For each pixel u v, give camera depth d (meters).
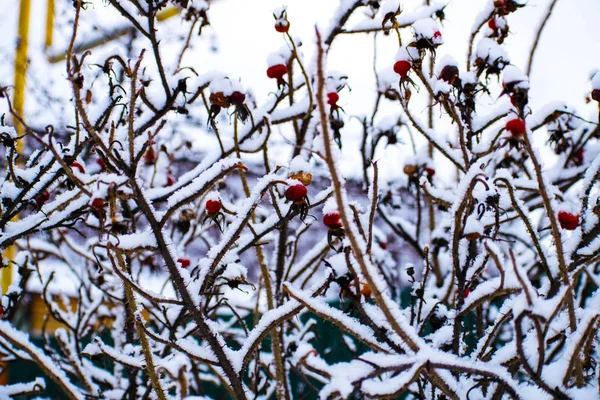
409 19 1.15
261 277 1.19
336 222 0.82
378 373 0.71
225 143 1.09
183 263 1.12
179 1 1.00
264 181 0.85
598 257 0.85
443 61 0.91
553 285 0.86
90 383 1.24
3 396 1.08
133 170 0.81
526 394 0.76
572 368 0.74
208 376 1.55
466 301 0.85
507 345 0.81
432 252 1.35
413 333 0.73
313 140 1.18
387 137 1.27
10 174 0.98
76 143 0.95
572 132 1.26
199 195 0.82
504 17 1.06
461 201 0.82
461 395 0.75
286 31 1.03
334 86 1.08
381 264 1.37
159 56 0.95
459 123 0.91
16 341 0.95
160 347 1.25
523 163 1.21
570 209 0.87
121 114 1.00
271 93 1.11
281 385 1.03
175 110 0.99
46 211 1.00
